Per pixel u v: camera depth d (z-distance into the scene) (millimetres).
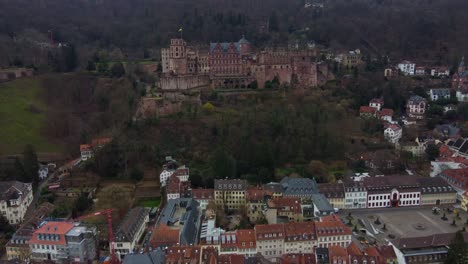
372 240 175000
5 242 177625
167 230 164625
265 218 187750
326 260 147125
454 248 144625
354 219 197375
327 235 162750
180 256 145750
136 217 180125
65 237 160750
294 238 161625
